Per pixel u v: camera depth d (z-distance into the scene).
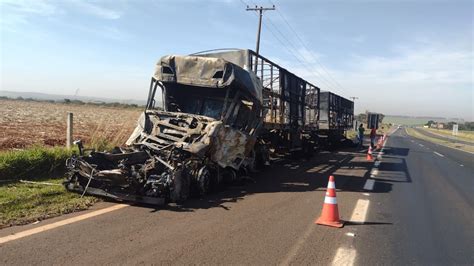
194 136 9.80
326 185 11.93
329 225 7.36
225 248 5.79
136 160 9.03
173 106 11.50
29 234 5.91
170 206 8.16
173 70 10.83
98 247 5.53
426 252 6.17
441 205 9.92
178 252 5.51
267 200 9.28
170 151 9.09
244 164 11.65
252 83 11.35
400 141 51.50
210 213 7.77
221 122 9.99
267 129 14.43
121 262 5.04
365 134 66.25
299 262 5.41
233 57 13.01
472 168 20.42
